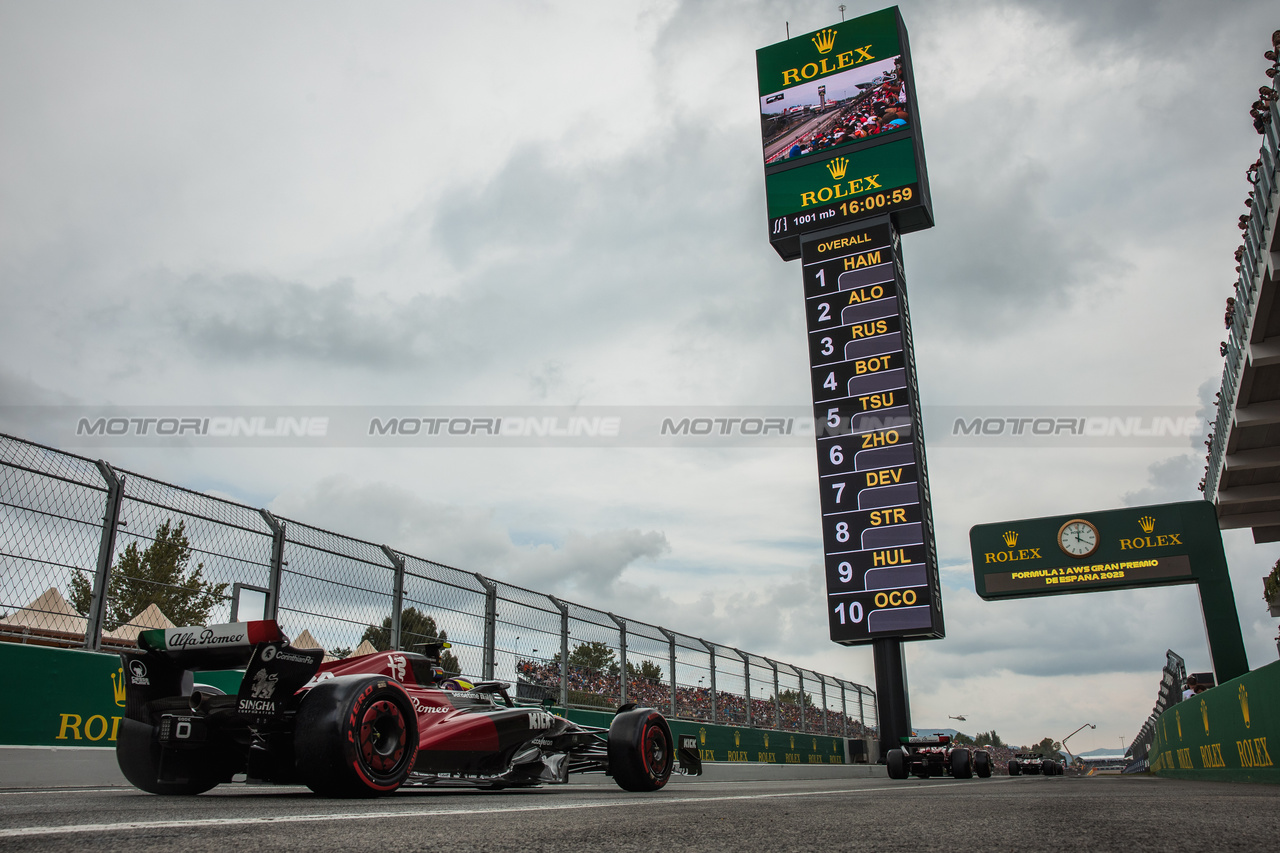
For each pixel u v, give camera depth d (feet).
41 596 22.03
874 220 80.94
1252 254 43.32
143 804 10.90
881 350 76.02
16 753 19.77
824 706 81.41
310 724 12.57
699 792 19.80
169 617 25.20
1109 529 68.69
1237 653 62.39
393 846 6.47
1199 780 41.75
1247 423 54.19
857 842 7.10
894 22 88.38
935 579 71.77
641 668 52.24
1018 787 27.53
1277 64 36.35
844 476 73.82
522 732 18.17
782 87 90.79
